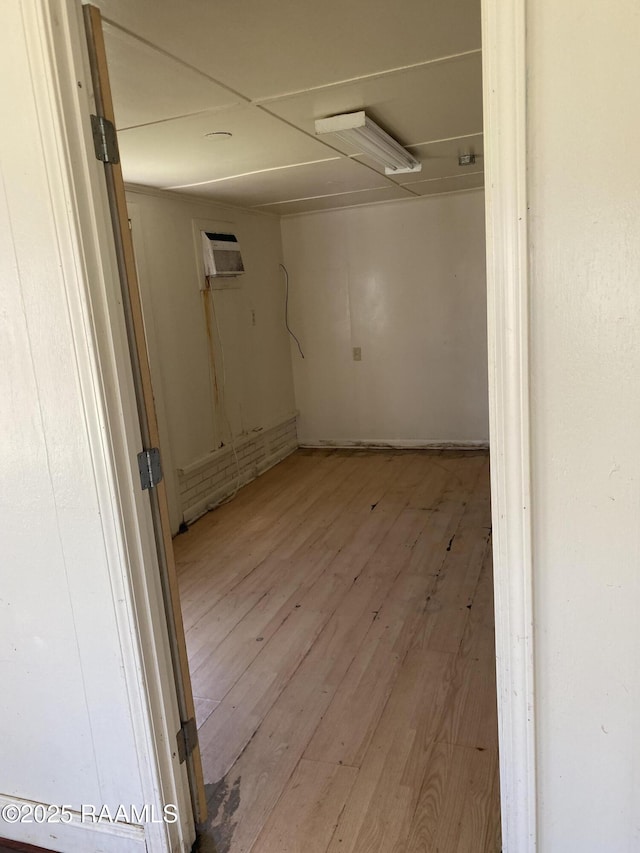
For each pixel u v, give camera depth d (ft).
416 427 18.34
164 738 5.33
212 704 7.61
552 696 4.06
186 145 9.27
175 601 5.49
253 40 5.88
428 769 6.31
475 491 14.40
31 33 4.18
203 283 14.37
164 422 12.91
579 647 3.92
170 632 5.47
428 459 17.22
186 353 13.76
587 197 3.36
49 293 4.60
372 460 17.60
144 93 7.03
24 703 5.57
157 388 12.71
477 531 12.12
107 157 4.63
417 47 6.29
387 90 7.52
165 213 13.12
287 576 10.85
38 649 5.39
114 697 5.25
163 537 5.32
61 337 4.65
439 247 17.01
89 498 4.89
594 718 4.00
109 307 4.66
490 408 3.77
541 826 4.31
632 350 3.47
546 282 3.51
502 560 3.94
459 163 12.07
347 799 6.03
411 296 17.56
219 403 15.06
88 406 4.71
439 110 8.45
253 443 16.76
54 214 4.43
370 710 7.26
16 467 5.04
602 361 3.52
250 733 7.05
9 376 4.86
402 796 6.01
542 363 3.61
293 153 10.27
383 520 13.09
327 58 6.43
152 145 9.14
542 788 4.24
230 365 15.55
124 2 5.01
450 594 9.78
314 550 11.85
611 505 3.67
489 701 7.25
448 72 7.00
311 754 6.66
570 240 3.43
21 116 4.34
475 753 6.48
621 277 3.40
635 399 3.51
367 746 6.70
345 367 18.61
